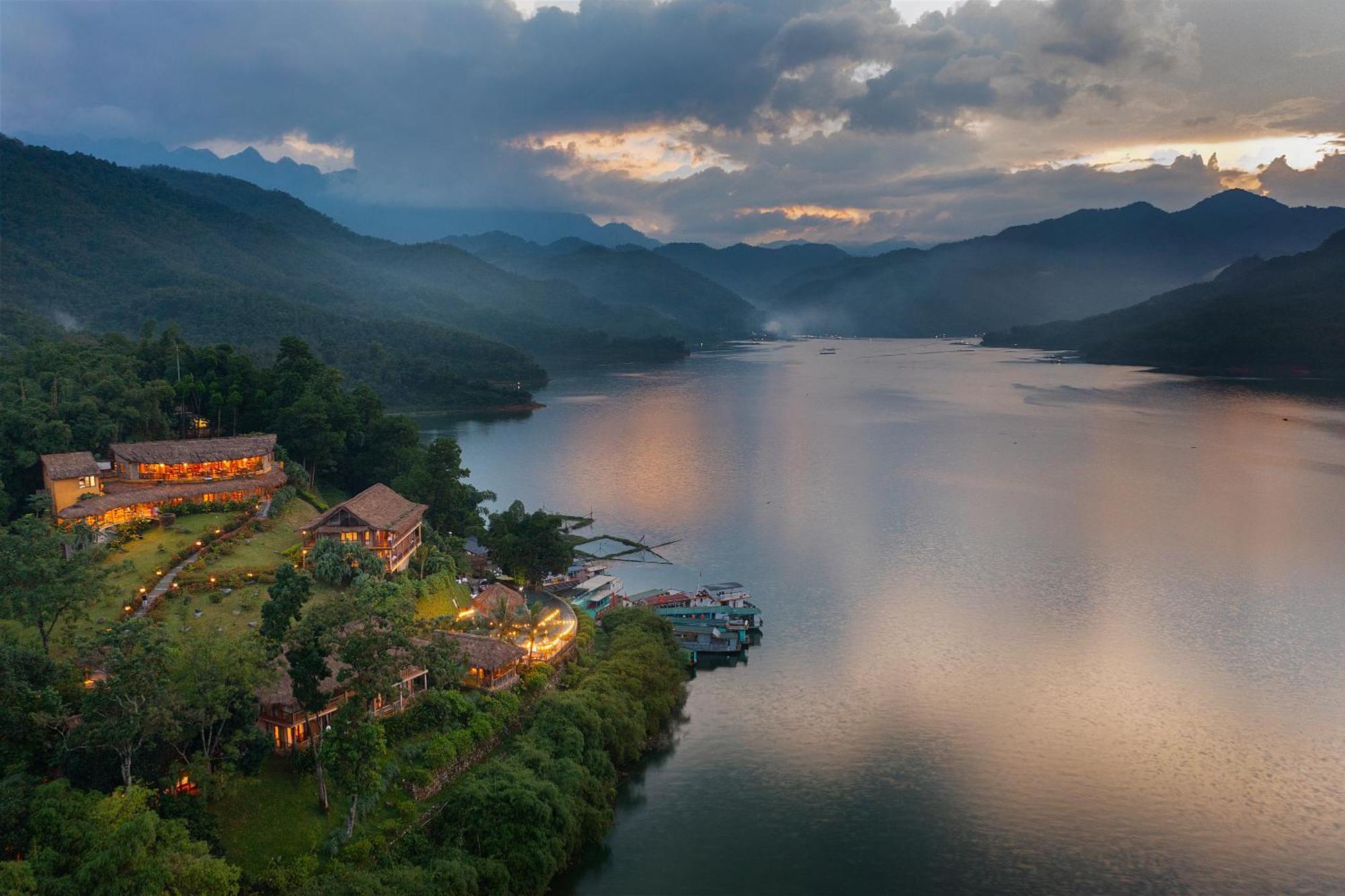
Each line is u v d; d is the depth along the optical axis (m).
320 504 160.00
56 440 142.38
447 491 163.12
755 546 185.88
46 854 59.47
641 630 125.12
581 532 194.62
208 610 105.62
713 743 108.00
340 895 66.56
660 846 88.06
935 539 190.38
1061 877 84.44
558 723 93.31
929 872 84.75
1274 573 166.38
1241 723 111.88
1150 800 96.50
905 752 105.69
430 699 91.00
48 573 86.31
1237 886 83.38
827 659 131.00
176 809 68.00
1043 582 162.75
